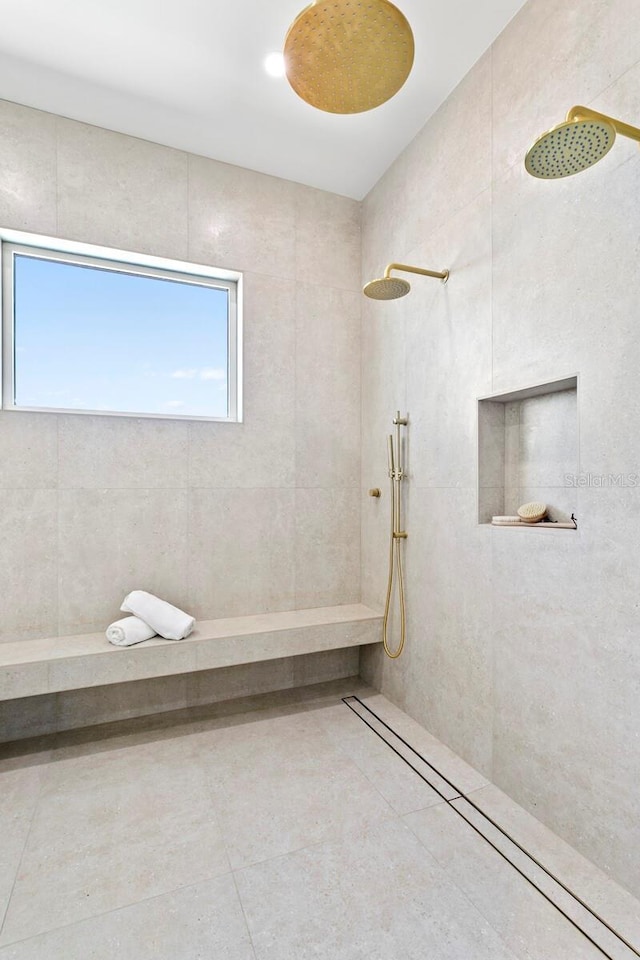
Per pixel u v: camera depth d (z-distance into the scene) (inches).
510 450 76.4
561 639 60.6
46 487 85.6
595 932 48.4
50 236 85.2
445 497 82.7
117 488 90.4
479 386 74.7
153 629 85.1
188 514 95.7
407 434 93.8
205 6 65.9
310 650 93.9
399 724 90.4
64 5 65.6
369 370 108.5
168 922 49.6
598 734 55.9
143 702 93.7
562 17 59.9
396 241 97.7
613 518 54.1
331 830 62.7
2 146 82.4
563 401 67.2
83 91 80.6
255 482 101.3
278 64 75.4
